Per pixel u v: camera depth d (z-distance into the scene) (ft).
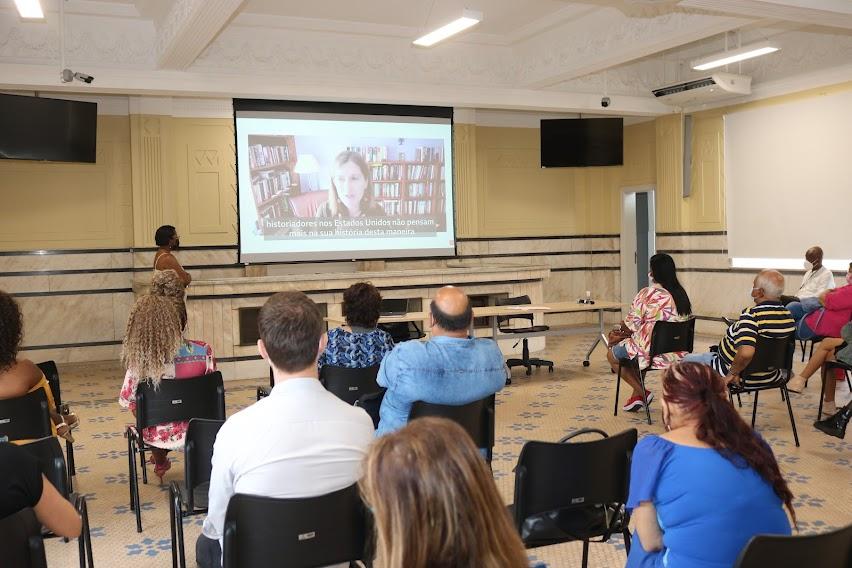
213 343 27.12
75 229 32.14
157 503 14.40
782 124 32.17
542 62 30.27
